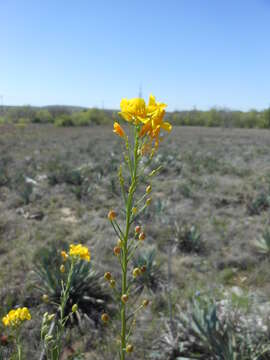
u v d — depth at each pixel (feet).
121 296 5.90
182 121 276.82
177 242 24.95
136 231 5.81
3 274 19.48
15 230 26.73
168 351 13.28
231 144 110.32
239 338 12.95
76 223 29.58
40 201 35.70
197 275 20.81
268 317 13.60
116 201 35.53
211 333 12.81
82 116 223.51
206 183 44.91
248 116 250.78
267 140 129.39
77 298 16.89
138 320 15.61
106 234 25.93
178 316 15.17
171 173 53.01
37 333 14.23
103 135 136.26
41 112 242.78
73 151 78.89
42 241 24.79
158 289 18.79
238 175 54.44
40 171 54.49
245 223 30.07
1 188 40.68
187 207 34.24
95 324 15.83
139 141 5.56
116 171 51.47
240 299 14.92
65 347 14.03
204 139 130.31
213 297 16.42
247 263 22.57
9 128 158.20
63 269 7.78
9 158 63.52
